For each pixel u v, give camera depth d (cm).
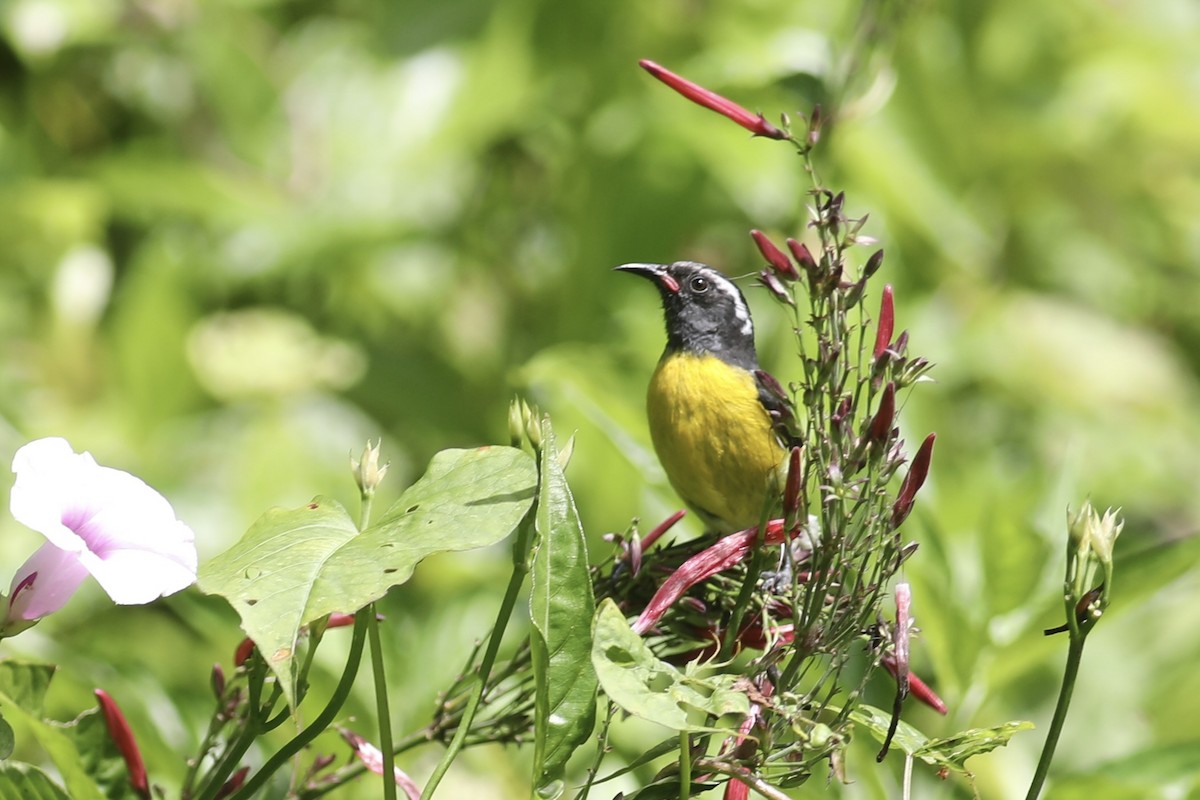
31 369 1105
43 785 467
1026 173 1227
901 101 1114
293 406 1140
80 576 424
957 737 434
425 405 1166
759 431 773
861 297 433
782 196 1130
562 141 1195
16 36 1133
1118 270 1273
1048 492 753
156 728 624
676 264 855
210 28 1148
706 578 485
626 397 845
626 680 390
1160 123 1227
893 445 430
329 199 1116
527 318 1223
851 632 430
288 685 364
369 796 629
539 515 407
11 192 1095
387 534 400
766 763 428
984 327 1198
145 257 1115
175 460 1090
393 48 1126
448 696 504
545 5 1125
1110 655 883
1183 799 594
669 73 462
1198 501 1184
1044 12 1227
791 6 1140
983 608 696
